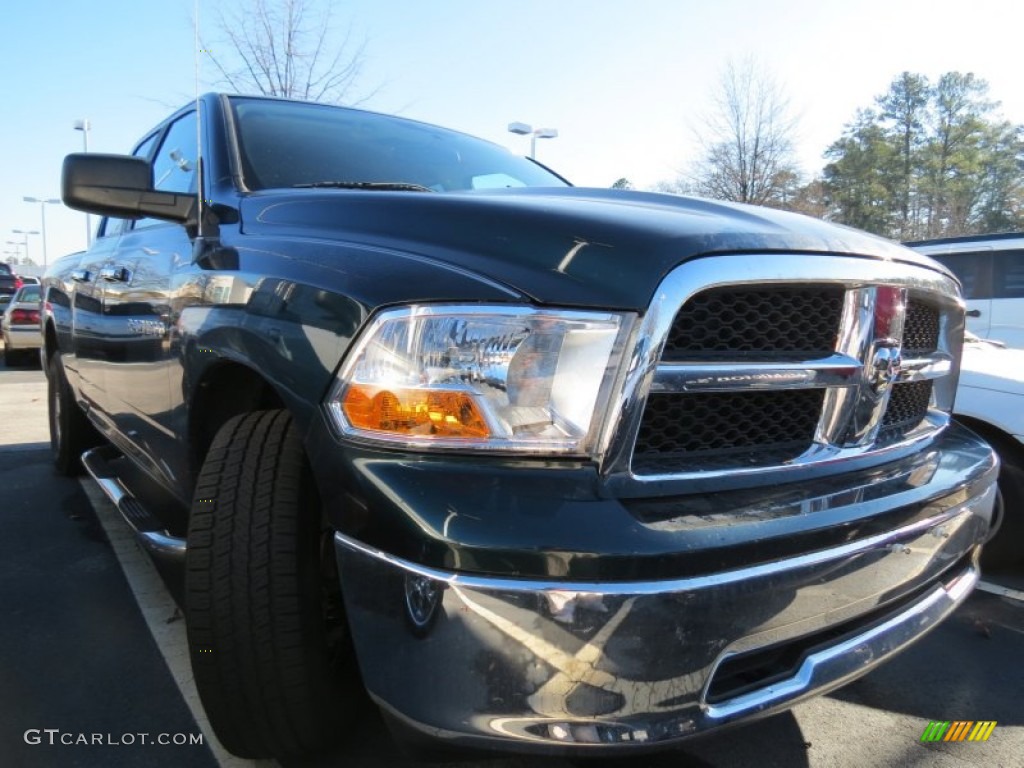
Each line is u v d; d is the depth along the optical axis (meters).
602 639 1.39
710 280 1.61
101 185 2.50
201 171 2.78
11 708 2.47
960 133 52.59
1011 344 8.43
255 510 1.86
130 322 3.07
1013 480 3.72
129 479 3.74
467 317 1.53
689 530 1.48
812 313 1.86
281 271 1.93
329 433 1.62
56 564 3.69
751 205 2.17
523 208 1.78
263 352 1.87
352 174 2.86
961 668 2.96
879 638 1.87
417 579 1.42
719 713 1.53
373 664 1.52
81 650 2.85
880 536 1.78
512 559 1.37
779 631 1.59
